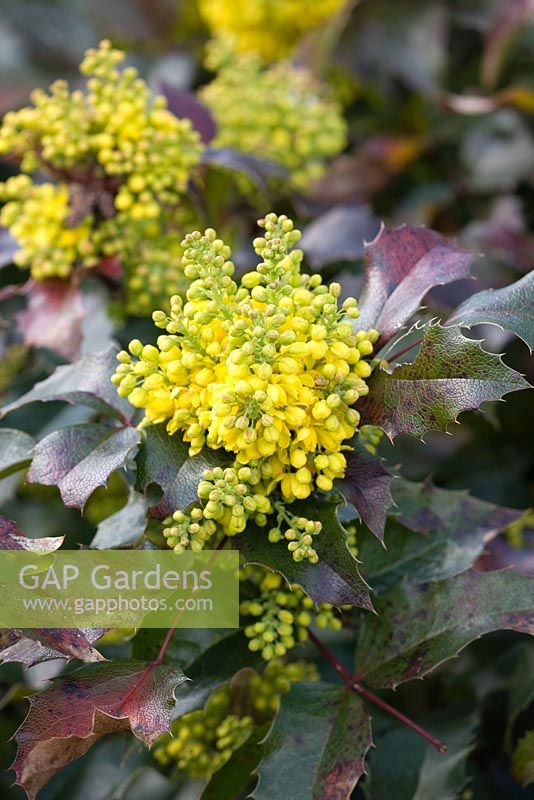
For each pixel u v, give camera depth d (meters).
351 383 0.41
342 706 0.44
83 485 0.42
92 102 0.51
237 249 0.62
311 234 0.60
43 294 0.53
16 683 0.50
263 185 0.56
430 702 0.55
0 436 0.47
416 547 0.47
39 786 0.41
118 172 0.51
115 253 0.53
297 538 0.42
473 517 0.48
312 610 0.46
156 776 0.55
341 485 0.42
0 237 0.55
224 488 0.41
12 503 0.58
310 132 0.64
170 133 0.52
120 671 0.42
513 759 0.49
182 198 0.55
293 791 0.42
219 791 0.47
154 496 0.43
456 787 0.48
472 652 0.55
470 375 0.41
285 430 0.41
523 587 0.44
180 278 0.52
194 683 0.45
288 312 0.42
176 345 0.42
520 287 0.43
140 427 0.43
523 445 0.63
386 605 0.46
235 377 0.41
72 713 0.41
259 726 0.47
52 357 0.57
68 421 0.54
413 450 0.62
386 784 0.49
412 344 0.44
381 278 0.45
